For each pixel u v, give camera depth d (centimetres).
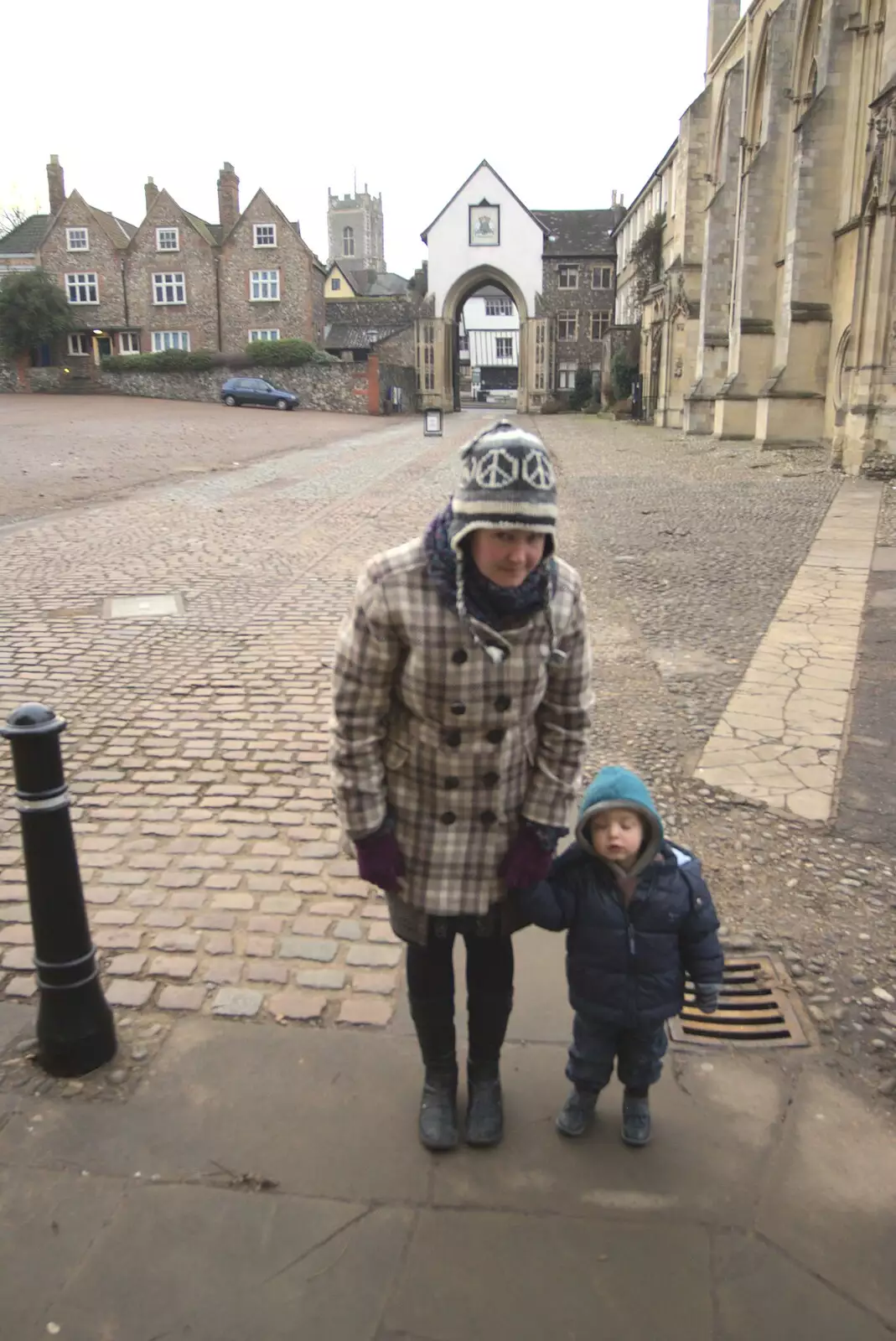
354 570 985
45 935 270
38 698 600
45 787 263
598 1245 224
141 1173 244
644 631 761
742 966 331
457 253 5706
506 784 226
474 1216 232
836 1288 214
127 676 646
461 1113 266
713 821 439
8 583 913
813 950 342
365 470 2027
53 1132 257
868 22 1970
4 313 5206
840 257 2108
